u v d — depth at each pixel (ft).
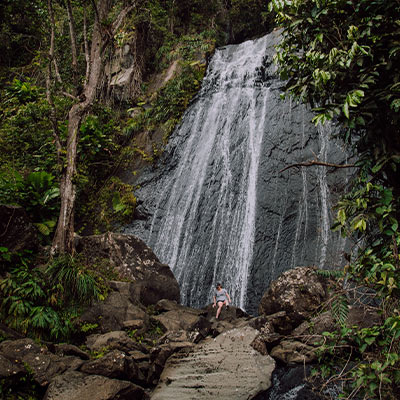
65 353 18.70
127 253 29.45
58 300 22.15
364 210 12.58
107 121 50.08
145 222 42.04
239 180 40.86
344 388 12.98
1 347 16.83
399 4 12.16
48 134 44.09
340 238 32.32
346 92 13.17
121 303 24.18
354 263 13.30
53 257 25.12
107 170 46.83
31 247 24.94
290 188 37.78
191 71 53.72
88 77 31.22
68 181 28.02
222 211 39.60
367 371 11.53
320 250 32.89
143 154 47.73
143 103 53.06
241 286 34.14
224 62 55.57
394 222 11.81
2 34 54.75
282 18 14.46
